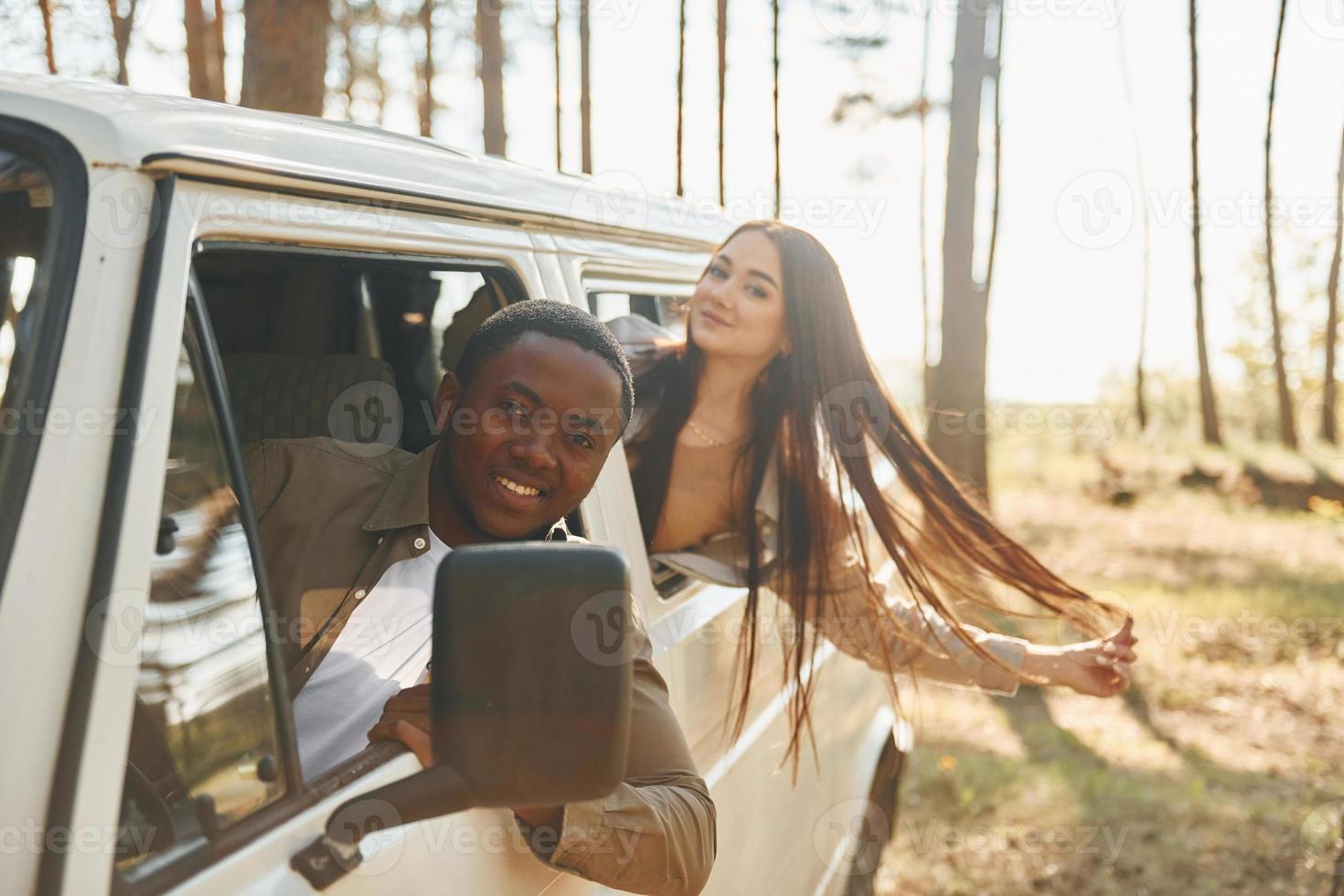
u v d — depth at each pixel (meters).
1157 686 6.38
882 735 3.20
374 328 2.06
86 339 0.94
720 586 2.21
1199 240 20.97
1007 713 5.88
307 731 1.40
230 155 1.13
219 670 1.02
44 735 0.85
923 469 2.61
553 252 1.88
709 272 2.30
